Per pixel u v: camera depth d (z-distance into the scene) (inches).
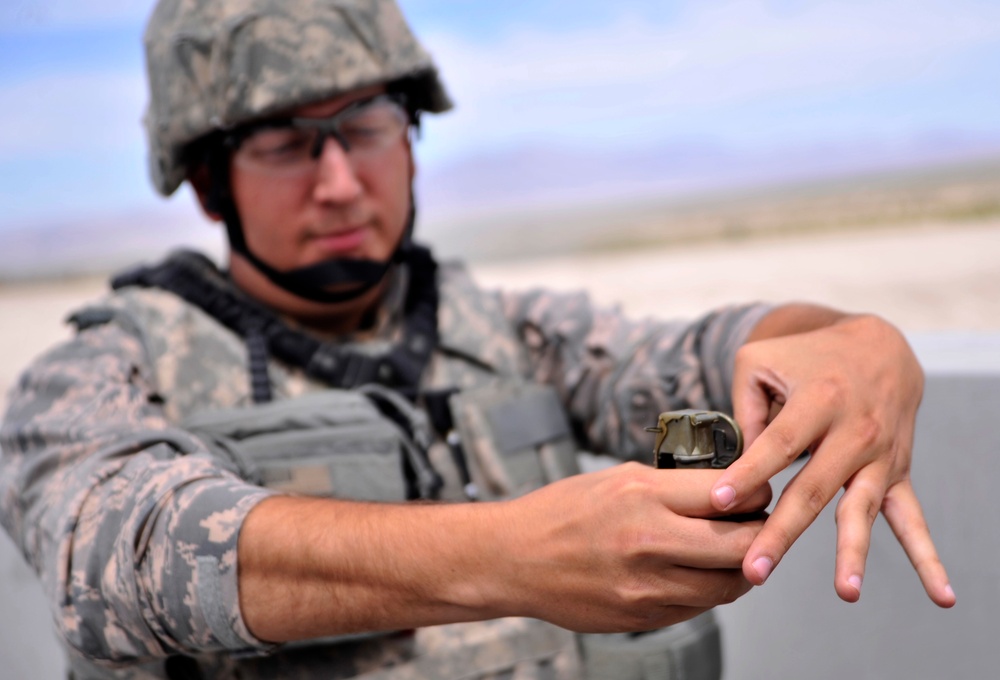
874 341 31.8
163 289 41.4
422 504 28.1
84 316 40.9
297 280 40.0
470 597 26.1
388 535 27.0
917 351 49.2
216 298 41.1
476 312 44.6
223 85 37.8
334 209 38.8
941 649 46.6
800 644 49.6
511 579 25.4
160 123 40.3
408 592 26.9
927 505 46.3
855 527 26.6
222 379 39.6
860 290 143.2
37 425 35.3
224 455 37.1
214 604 28.5
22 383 38.4
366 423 38.3
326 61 37.9
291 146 38.5
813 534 48.7
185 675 35.2
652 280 176.7
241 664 35.2
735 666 51.0
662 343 42.6
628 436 42.7
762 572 22.6
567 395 44.7
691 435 25.0
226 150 39.4
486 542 25.6
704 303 150.5
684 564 23.6
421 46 40.9
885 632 47.8
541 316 45.5
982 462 44.9
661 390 41.3
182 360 39.4
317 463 37.4
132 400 36.7
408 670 36.3
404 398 40.6
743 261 183.8
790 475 47.5
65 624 30.4
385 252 40.8
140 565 29.6
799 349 31.2
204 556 28.6
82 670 36.0
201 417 38.0
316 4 38.4
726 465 25.1
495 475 41.3
